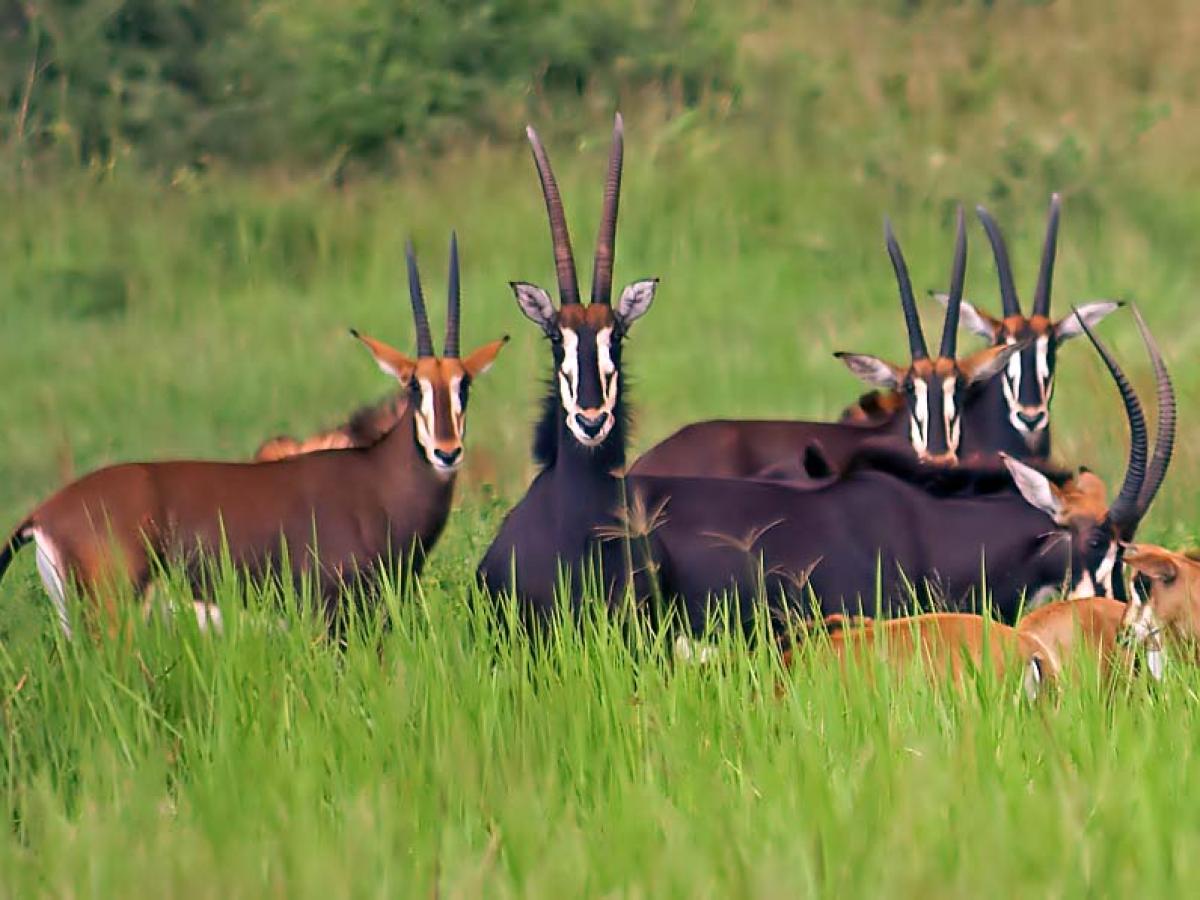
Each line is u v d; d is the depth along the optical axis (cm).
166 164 7794
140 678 2367
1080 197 7306
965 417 4256
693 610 3069
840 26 8812
